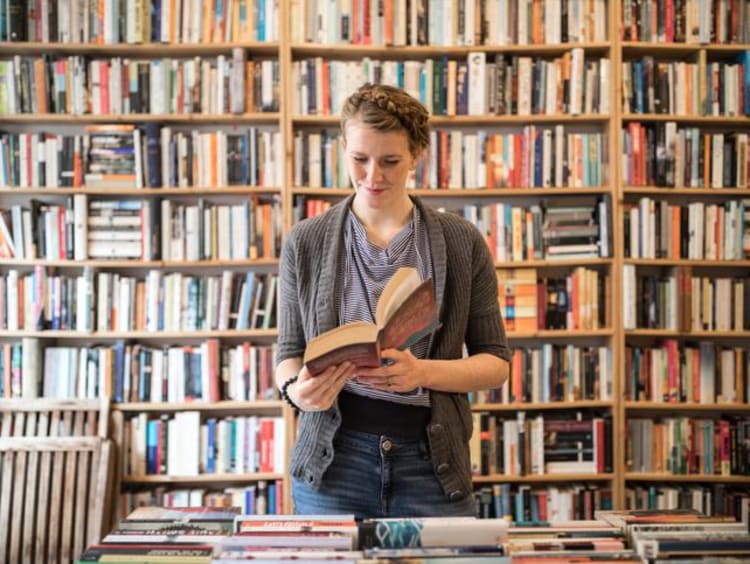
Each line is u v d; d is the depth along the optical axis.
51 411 3.08
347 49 3.15
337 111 3.15
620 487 3.16
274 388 3.15
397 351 1.31
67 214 3.11
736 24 3.20
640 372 3.21
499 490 3.15
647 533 1.18
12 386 3.09
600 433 3.18
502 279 3.19
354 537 1.13
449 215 1.60
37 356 3.10
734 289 3.21
